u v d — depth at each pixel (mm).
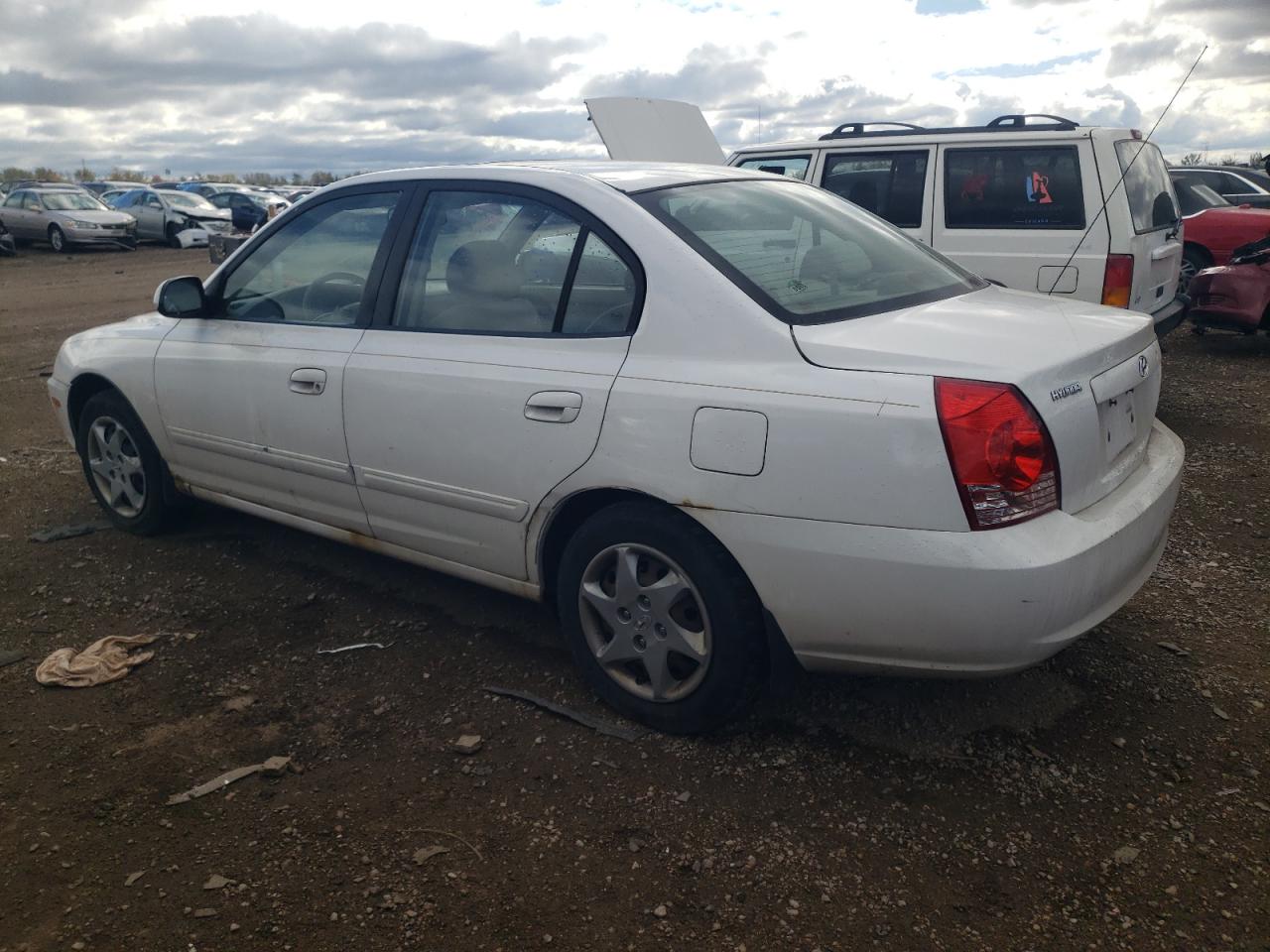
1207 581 4238
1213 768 2973
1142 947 2336
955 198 7000
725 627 2957
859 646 2797
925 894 2510
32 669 3713
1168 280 7223
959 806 2834
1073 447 2717
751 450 2793
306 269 4102
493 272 3502
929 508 2592
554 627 3961
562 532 3400
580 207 3322
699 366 2945
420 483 3594
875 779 2959
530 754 3129
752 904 2488
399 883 2582
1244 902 2459
